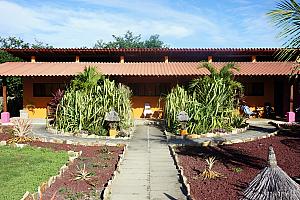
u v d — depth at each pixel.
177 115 16.81
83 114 16.72
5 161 10.86
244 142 14.78
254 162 11.13
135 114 24.25
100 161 11.48
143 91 24.30
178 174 10.09
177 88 18.58
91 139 15.44
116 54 25.55
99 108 16.64
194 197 7.91
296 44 7.51
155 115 24.17
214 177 9.41
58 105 18.09
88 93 17.17
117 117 15.80
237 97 20.25
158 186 9.02
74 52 24.58
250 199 4.09
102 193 8.34
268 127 18.97
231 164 10.91
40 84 24.12
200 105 16.88
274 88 24.48
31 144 14.13
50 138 15.41
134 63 25.45
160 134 17.27
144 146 14.08
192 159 11.71
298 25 7.45
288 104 24.39
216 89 17.14
